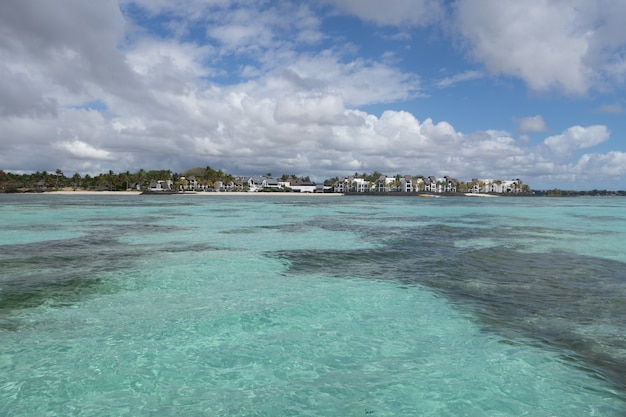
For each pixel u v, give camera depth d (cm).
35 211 5362
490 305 1174
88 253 2025
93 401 671
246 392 705
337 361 825
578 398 681
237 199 12050
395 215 5184
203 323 1031
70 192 18638
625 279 1490
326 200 11875
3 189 17950
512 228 3444
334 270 1659
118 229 3200
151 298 1243
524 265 1753
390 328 1002
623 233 3053
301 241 2523
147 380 743
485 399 681
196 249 2173
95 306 1161
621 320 1041
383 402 674
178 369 786
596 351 857
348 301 1220
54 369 779
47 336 940
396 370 785
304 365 807
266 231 3106
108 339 926
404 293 1305
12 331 967
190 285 1406
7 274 1541
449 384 730
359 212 5803
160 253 2036
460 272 1619
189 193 18638
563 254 2045
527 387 716
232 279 1498
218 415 634
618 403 666
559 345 889
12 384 723
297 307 1162
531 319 1055
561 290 1336
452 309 1142
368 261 1853
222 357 840
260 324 1028
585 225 3778
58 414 633
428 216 5031
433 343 910
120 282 1437
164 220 4125
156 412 641
